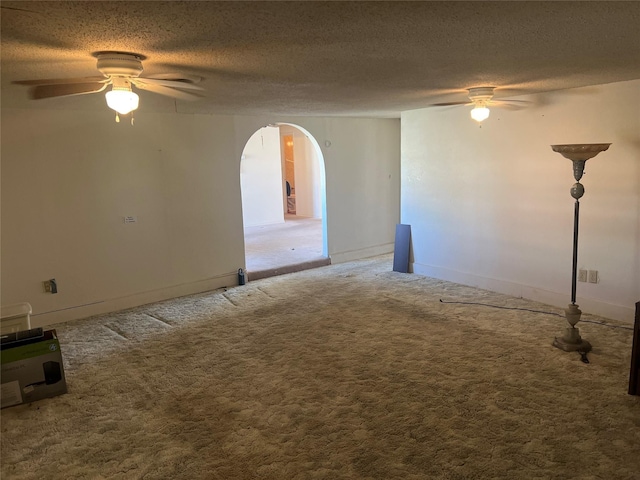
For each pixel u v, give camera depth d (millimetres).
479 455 2344
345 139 6762
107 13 1712
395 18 1871
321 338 3930
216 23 1880
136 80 2623
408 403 2852
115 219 4793
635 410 2691
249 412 2816
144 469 2326
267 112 5461
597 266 4180
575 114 4164
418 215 5910
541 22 1979
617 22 1992
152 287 5117
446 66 2916
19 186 4211
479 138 5043
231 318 4523
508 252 4930
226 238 5645
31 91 3346
